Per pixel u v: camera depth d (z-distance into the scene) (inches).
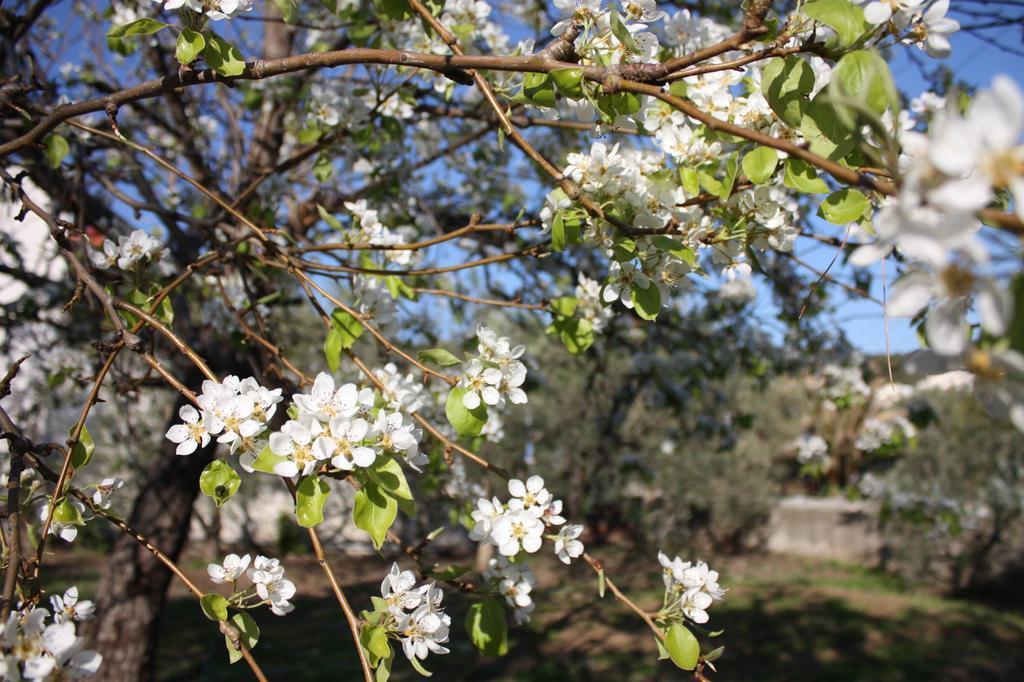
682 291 74.1
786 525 498.0
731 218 64.5
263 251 98.2
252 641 51.9
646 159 71.4
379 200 127.5
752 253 64.9
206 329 144.9
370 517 48.1
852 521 466.6
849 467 470.6
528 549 61.1
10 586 42.5
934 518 321.4
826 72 54.7
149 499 152.7
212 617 50.6
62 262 164.9
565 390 352.5
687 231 63.2
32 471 55.2
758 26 47.5
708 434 228.7
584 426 314.5
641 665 277.4
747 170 55.8
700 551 474.3
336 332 69.1
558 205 70.0
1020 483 403.2
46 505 53.9
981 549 396.5
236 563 54.4
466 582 64.5
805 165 53.2
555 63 51.9
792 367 193.8
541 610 350.3
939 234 27.2
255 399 51.7
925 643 312.2
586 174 61.4
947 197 27.3
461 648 292.8
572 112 73.1
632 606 61.2
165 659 267.0
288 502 455.5
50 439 224.2
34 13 100.4
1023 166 27.0
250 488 410.6
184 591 358.0
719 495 474.0
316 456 46.5
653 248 61.1
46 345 144.1
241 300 111.7
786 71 50.6
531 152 56.3
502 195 172.2
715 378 193.3
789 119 51.1
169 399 255.9
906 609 365.4
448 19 99.3
